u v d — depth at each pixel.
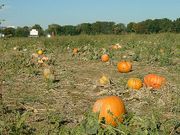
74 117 5.59
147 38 22.62
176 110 5.93
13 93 7.42
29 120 5.51
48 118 5.50
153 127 4.46
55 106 6.32
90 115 4.73
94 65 11.98
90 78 9.14
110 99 5.15
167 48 15.64
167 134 4.47
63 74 9.77
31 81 8.73
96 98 6.96
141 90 7.16
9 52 16.97
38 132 4.95
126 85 7.58
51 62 12.24
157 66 11.33
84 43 21.03
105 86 7.75
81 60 13.45
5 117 5.52
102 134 4.45
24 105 6.38
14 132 4.70
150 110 5.98
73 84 8.20
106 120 4.93
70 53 16.33
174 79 8.91
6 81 8.75
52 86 7.91
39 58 12.55
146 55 13.17
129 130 4.49
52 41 21.84
